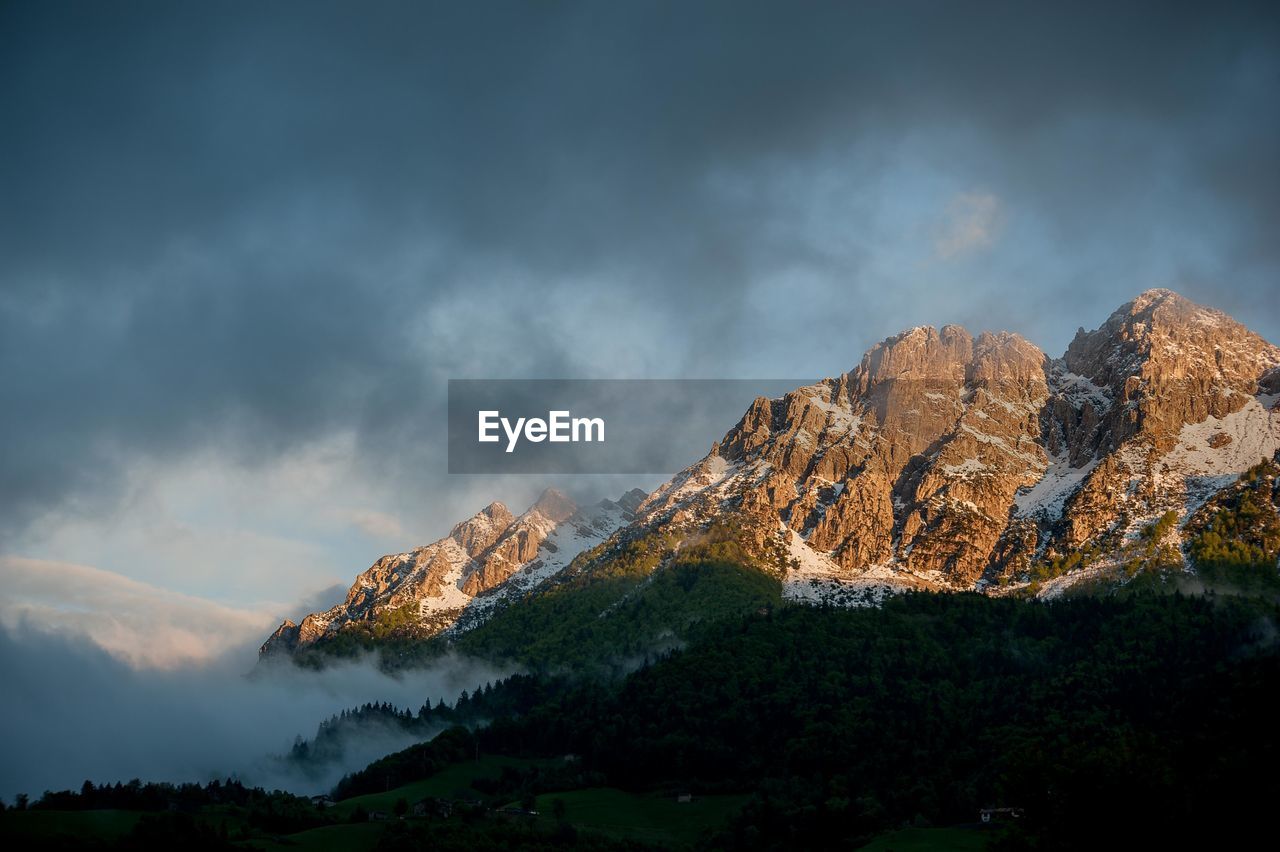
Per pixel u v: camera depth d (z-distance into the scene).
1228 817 193.50
